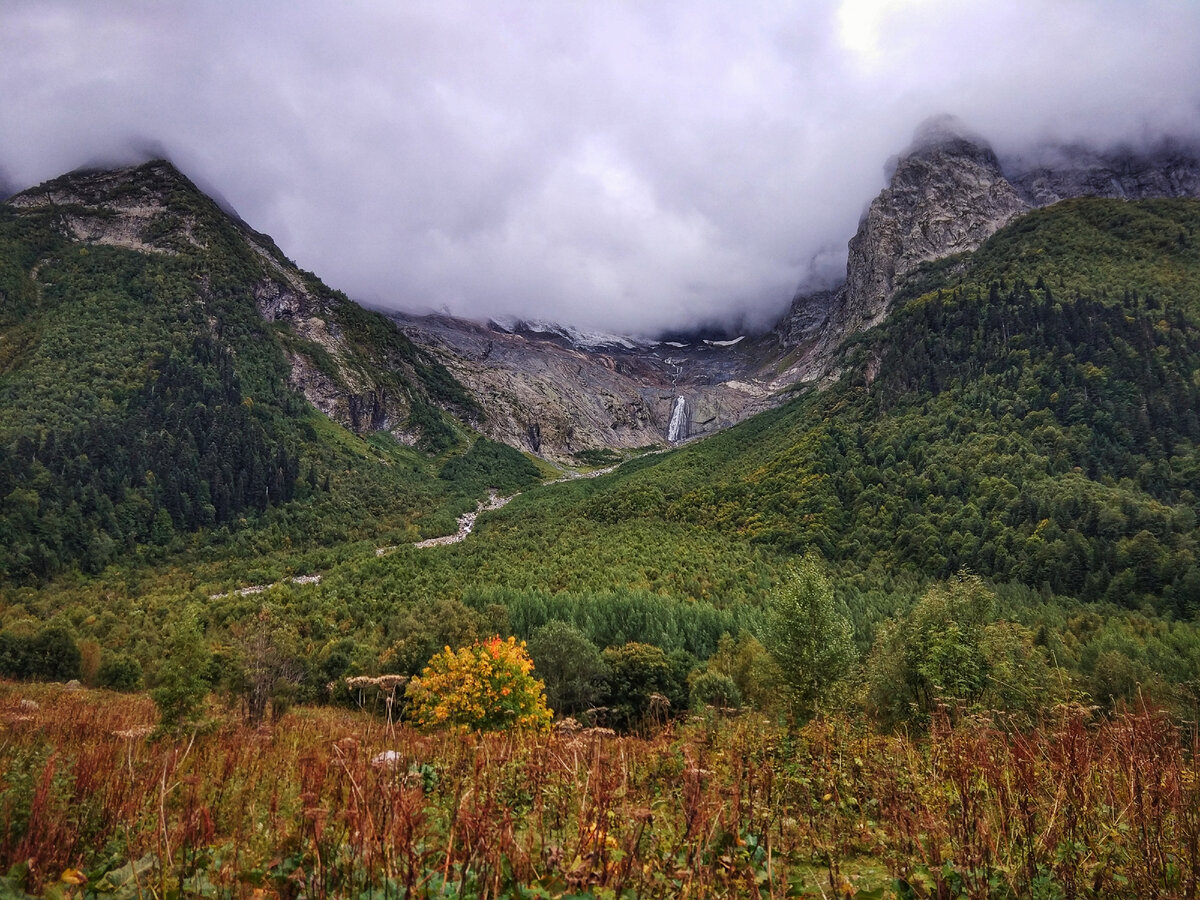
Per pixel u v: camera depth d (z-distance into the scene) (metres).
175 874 5.77
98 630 71.06
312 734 13.60
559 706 45.03
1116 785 7.91
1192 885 5.75
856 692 28.56
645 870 5.45
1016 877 6.18
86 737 13.00
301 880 5.21
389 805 5.85
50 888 5.25
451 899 4.84
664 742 10.89
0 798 7.09
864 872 7.14
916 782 8.48
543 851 5.86
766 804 8.01
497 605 67.25
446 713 24.09
